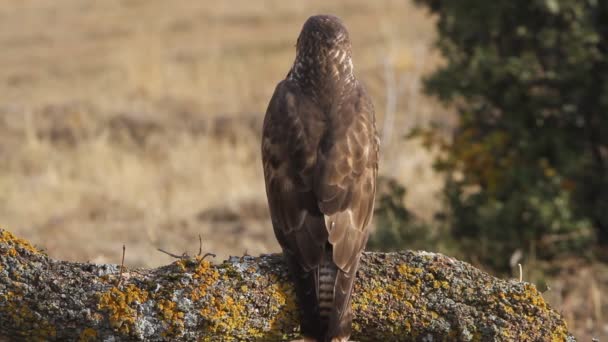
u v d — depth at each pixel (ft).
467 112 48.49
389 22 115.44
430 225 47.39
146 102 91.09
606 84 45.55
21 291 21.76
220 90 95.14
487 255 45.55
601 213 47.21
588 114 47.47
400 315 22.94
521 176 46.01
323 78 25.20
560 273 46.21
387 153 65.92
